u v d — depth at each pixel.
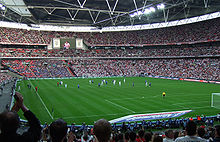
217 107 34.44
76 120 26.81
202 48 93.69
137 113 30.58
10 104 31.97
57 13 84.75
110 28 117.12
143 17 97.88
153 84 66.06
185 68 89.19
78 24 103.75
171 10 85.56
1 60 86.69
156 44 106.38
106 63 104.00
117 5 75.00
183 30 103.62
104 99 40.28
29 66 88.81
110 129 3.80
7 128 3.09
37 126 3.79
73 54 102.81
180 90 52.84
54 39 104.19
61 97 42.06
